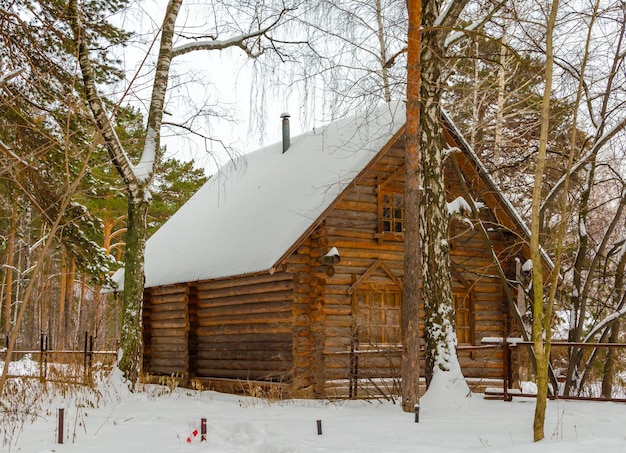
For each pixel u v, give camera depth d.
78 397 14.55
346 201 16.77
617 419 10.29
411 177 11.82
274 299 16.70
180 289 19.95
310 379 15.77
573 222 20.53
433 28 11.66
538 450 7.50
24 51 11.49
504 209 18.14
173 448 8.51
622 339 21.48
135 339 15.98
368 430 9.59
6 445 8.88
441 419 10.72
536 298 8.62
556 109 18.80
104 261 20.38
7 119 14.25
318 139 20.98
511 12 13.20
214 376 18.81
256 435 9.17
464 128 24.33
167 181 36.81
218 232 20.17
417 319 11.72
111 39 14.62
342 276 16.47
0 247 28.48
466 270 17.33
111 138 15.31
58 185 16.77
